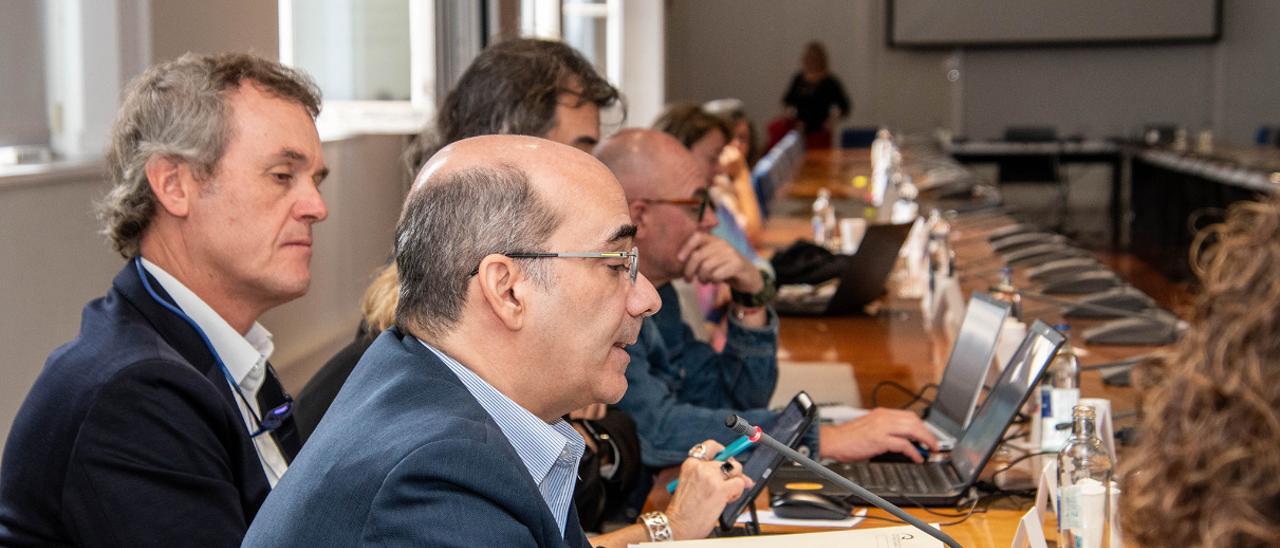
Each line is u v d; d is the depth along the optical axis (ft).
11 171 8.82
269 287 5.91
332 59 16.14
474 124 8.36
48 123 10.68
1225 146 37.96
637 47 32.60
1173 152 36.47
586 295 4.37
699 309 12.41
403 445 3.89
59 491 5.16
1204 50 46.96
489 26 17.46
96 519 5.10
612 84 8.98
